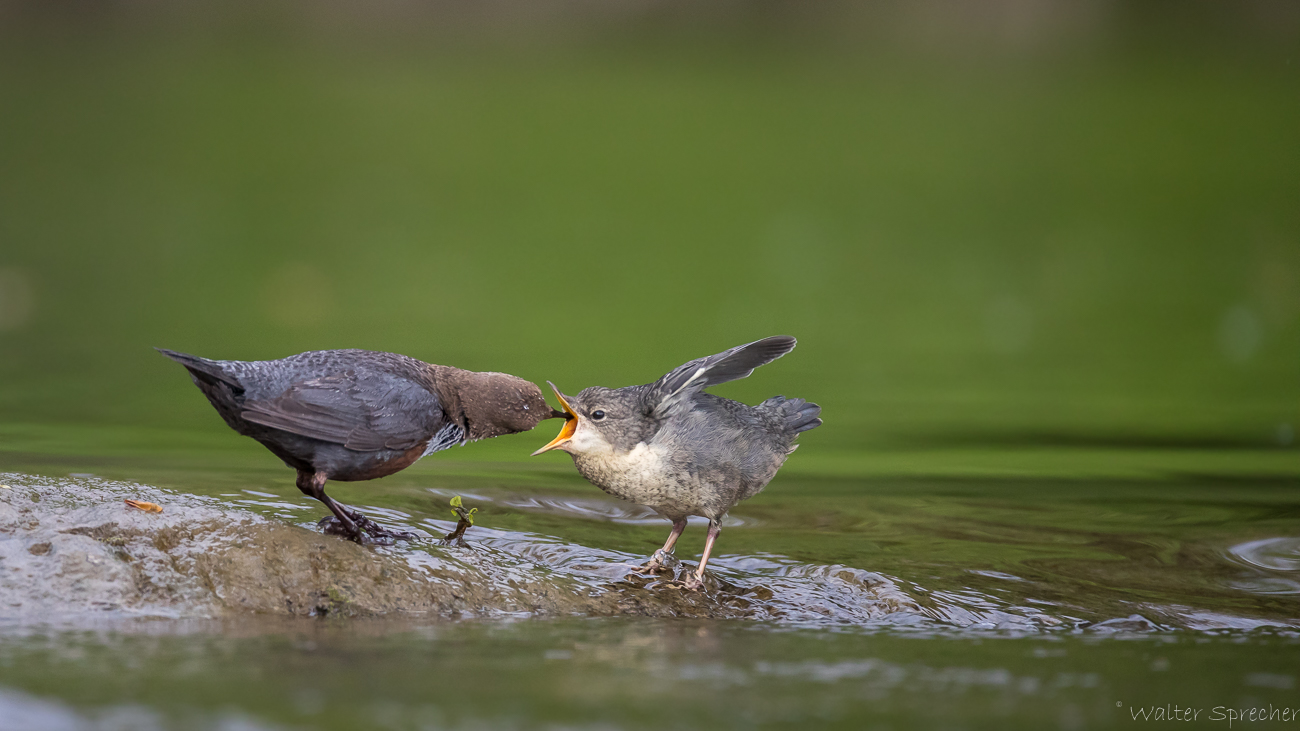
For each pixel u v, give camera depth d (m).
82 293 19.56
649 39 43.59
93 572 5.80
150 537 6.11
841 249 24.52
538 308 19.83
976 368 16.16
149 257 22.34
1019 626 6.46
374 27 44.69
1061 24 45.09
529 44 43.41
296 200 27.30
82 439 10.27
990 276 22.45
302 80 37.62
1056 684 5.29
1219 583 7.30
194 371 6.45
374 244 24.22
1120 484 9.73
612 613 6.41
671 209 27.42
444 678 5.00
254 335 16.84
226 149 31.38
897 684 5.21
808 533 8.15
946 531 8.24
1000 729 4.66
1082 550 7.86
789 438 7.66
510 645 5.59
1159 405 13.74
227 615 5.80
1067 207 27.84
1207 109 35.75
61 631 5.40
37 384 13.31
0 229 23.92
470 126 33.91
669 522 8.37
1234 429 12.36
